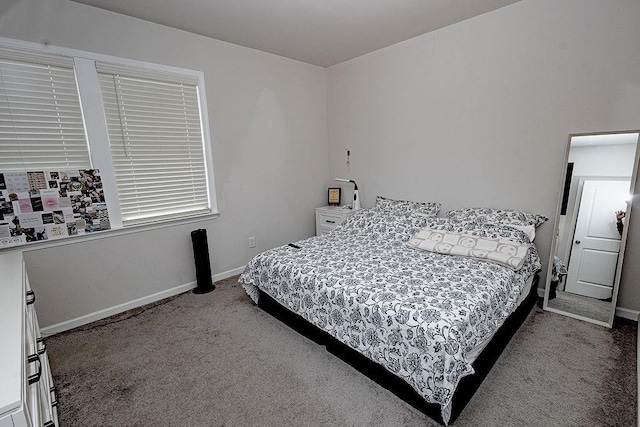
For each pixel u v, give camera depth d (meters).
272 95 3.47
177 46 2.72
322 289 1.90
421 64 3.04
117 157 2.52
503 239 2.30
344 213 3.58
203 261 2.94
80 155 2.34
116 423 1.50
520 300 2.10
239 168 3.29
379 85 3.44
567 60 2.25
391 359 1.54
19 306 1.08
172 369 1.88
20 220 2.12
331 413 1.52
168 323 2.42
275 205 3.69
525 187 2.59
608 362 1.80
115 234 2.54
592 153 2.20
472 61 2.71
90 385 1.75
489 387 1.64
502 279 1.91
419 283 1.84
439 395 1.34
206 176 3.09
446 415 1.37
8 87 2.02
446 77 2.89
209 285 3.02
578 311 2.31
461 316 1.47
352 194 4.00
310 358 1.96
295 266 2.19
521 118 2.52
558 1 2.22
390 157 3.49
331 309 1.85
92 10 2.27
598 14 2.09
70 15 2.18
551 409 1.49
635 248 2.17
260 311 2.59
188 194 2.99
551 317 2.33
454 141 2.94
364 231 3.00
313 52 3.39
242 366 1.89
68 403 1.63
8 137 2.05
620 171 2.11
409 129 3.27
